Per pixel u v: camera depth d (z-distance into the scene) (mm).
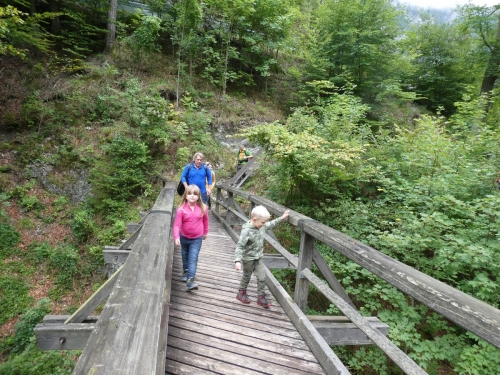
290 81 15820
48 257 7992
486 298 3943
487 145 6457
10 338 6090
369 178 6832
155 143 10875
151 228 2828
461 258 4070
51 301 7094
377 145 7773
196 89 13664
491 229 4301
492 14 12875
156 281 1704
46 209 9062
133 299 1479
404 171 6691
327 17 13094
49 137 10312
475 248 3846
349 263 5215
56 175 9727
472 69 15531
